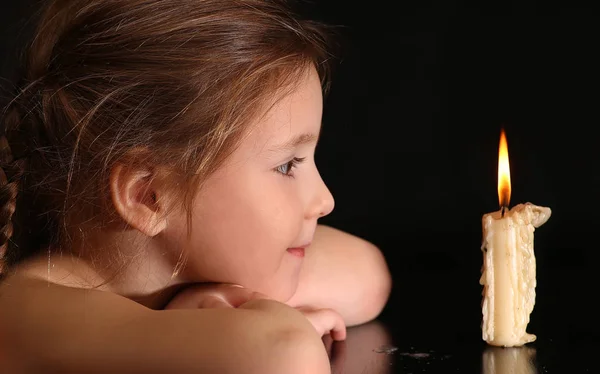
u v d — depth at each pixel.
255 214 1.56
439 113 2.30
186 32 1.57
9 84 1.89
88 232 1.58
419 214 2.18
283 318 1.47
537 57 2.30
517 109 2.29
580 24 2.30
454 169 2.26
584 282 1.87
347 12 2.35
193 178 1.56
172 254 1.58
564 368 1.57
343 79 2.33
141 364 1.46
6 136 1.60
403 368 1.59
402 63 2.33
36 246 1.61
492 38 2.32
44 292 1.53
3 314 1.52
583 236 2.07
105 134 1.57
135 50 1.57
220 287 1.58
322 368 1.45
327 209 1.60
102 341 1.47
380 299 1.74
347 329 1.71
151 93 1.56
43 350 1.48
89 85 1.57
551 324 1.70
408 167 2.27
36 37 1.62
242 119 1.55
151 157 1.56
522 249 1.63
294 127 1.57
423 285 1.90
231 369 1.44
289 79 1.57
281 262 1.59
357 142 2.30
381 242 2.11
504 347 1.63
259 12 1.59
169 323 1.47
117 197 1.57
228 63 1.56
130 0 1.58
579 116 2.27
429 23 2.34
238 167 1.56
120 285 1.59
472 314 1.76
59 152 1.58
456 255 2.04
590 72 2.28
